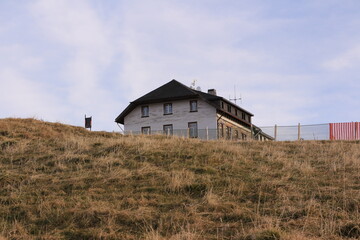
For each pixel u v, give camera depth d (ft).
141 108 161.07
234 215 31.14
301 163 47.06
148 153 48.60
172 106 156.15
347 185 37.17
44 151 51.34
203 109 151.64
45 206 33.60
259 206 32.94
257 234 26.53
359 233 27.12
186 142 57.88
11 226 30.53
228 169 43.55
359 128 102.53
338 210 31.35
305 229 28.17
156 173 41.68
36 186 39.01
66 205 33.88
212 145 55.77
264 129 111.14
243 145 62.69
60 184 39.19
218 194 35.83
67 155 47.78
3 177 40.78
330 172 42.65
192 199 35.04
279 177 40.78
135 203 34.09
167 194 36.42
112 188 37.96
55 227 30.35
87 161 46.68
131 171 42.11
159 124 156.56
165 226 29.78
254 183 38.52
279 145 62.69
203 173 42.14
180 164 44.96
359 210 30.99
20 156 48.91
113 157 47.60
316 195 34.71
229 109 162.81
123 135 82.12
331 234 27.07
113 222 30.35
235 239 26.78
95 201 34.30
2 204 34.76
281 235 26.12
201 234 28.17
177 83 162.61
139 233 28.86
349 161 46.78
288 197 34.37
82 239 28.19
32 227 30.37
